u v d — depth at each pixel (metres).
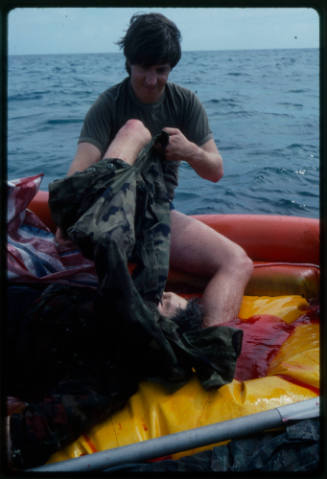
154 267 1.54
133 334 1.30
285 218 2.32
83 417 1.22
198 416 1.25
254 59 34.97
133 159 1.66
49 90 13.79
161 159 1.82
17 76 21.23
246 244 2.28
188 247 1.95
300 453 1.11
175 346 1.36
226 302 1.73
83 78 19.75
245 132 7.03
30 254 1.55
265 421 1.15
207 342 1.38
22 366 1.33
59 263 1.60
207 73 19.97
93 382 1.29
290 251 2.23
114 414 1.29
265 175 4.70
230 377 1.33
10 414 1.25
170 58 1.81
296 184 4.46
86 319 1.37
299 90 12.70
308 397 1.28
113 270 1.26
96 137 1.95
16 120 8.38
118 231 1.30
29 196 1.62
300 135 6.75
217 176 2.02
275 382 1.33
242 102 10.25
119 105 1.97
